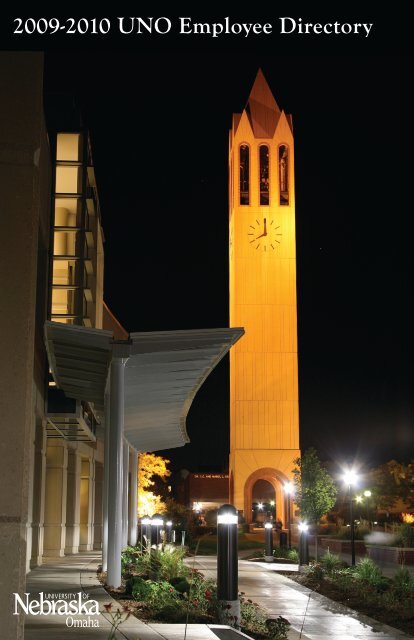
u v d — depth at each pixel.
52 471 29.77
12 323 4.31
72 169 27.72
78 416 25.83
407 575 18.44
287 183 78.69
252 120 80.06
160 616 10.64
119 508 14.73
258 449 73.94
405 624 14.08
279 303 76.12
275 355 75.38
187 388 19.84
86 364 16.58
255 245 76.94
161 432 28.64
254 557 37.66
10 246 4.38
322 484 46.81
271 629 10.76
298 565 28.67
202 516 84.81
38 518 24.83
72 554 31.58
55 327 13.62
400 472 80.94
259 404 74.69
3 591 4.13
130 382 18.02
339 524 58.66
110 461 14.62
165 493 75.69
